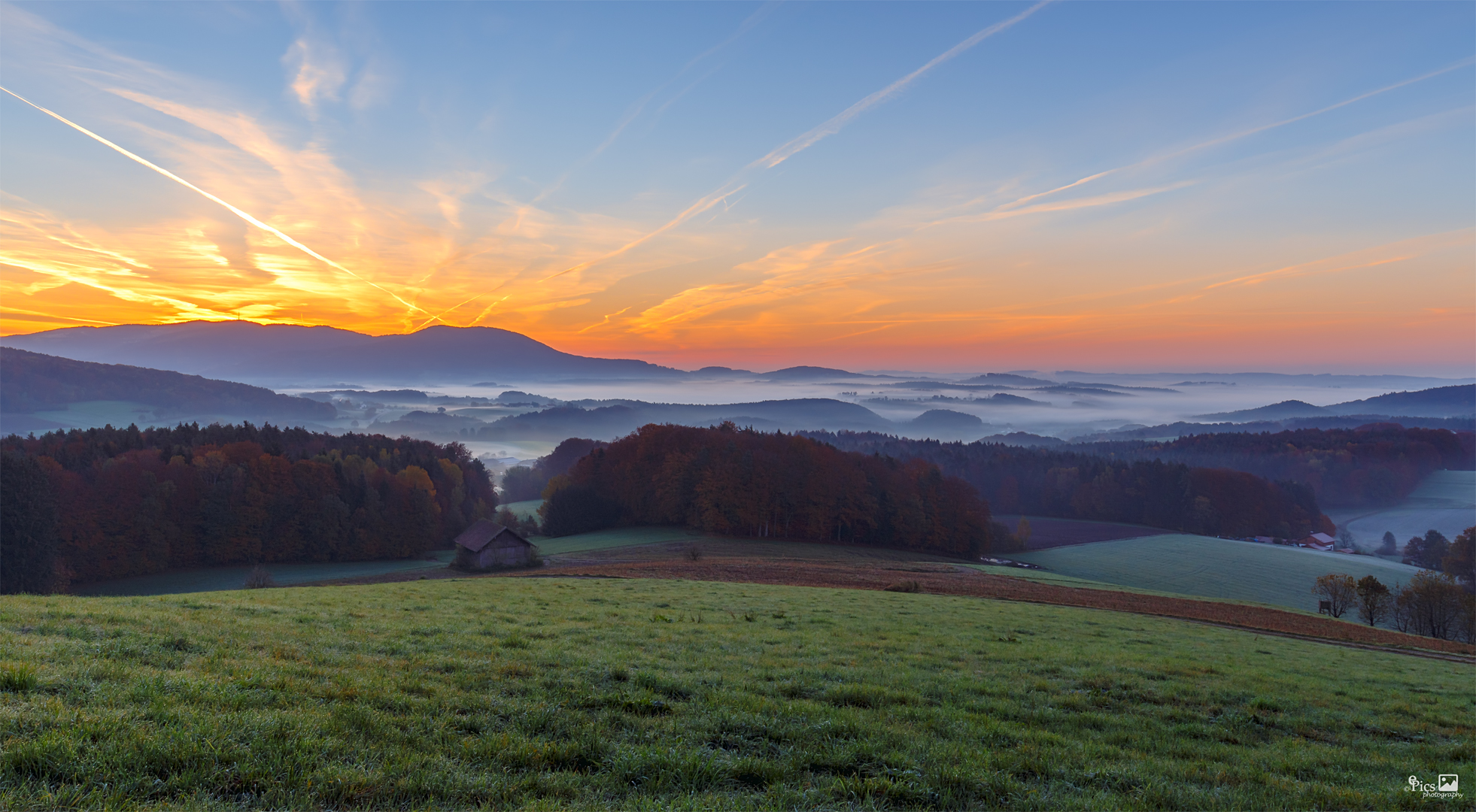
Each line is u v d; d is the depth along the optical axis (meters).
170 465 90.06
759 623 26.36
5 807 6.19
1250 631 39.50
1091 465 184.38
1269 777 11.21
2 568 67.12
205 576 83.25
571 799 7.86
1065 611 41.41
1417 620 63.28
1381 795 10.73
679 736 10.27
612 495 125.00
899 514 112.56
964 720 12.75
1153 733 13.59
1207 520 155.50
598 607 28.28
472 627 19.67
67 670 9.96
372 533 97.88
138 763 7.20
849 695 13.90
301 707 9.60
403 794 7.50
